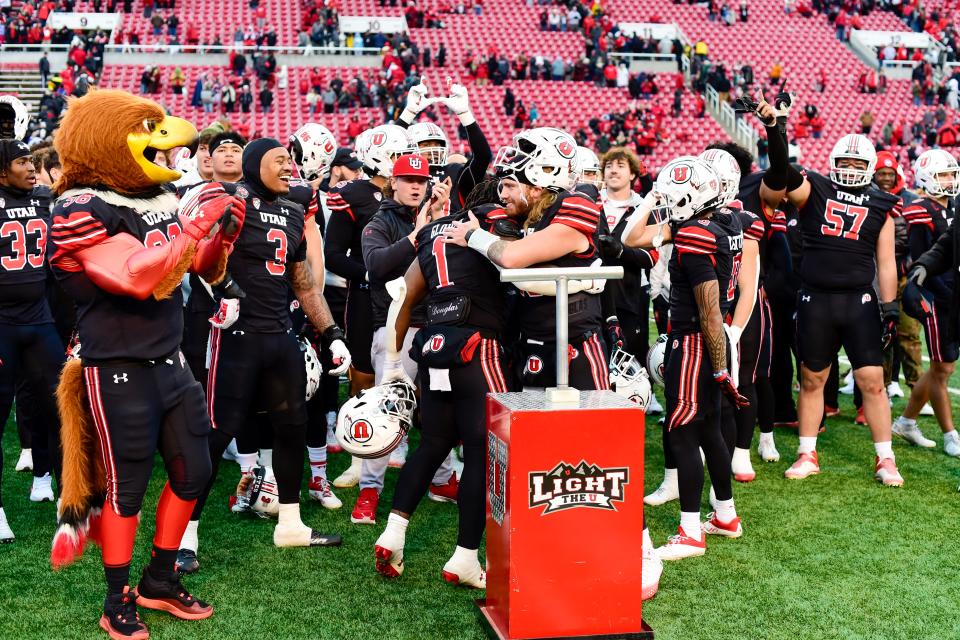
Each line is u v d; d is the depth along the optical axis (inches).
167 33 1111.6
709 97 1097.4
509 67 1120.8
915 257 241.1
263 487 185.2
